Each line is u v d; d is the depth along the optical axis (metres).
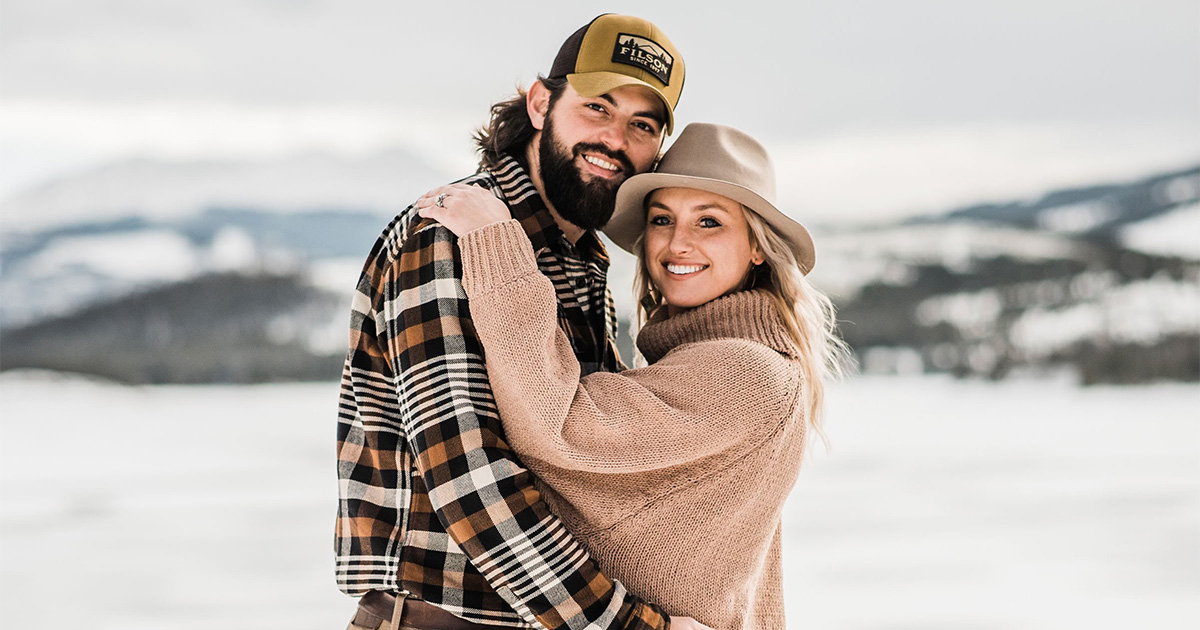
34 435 18.77
